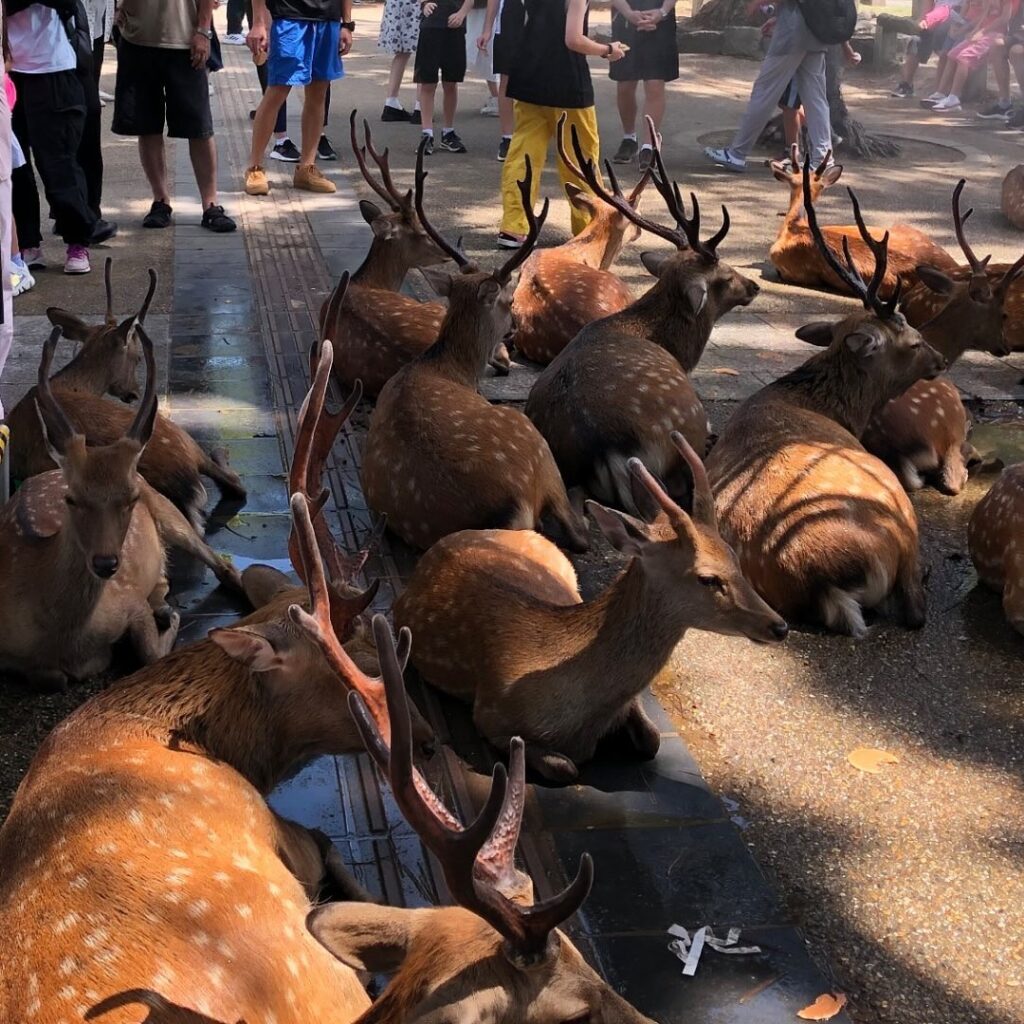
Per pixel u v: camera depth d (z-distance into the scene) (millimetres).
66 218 8320
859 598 4785
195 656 3348
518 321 7457
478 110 15180
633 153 12570
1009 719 4348
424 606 4316
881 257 5574
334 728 3367
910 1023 3119
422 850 3578
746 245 10039
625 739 4141
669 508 3752
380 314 6793
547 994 2188
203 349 7250
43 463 5348
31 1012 2312
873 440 5988
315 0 10312
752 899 3473
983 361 7805
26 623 4211
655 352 6086
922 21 17281
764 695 4445
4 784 3814
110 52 17594
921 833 3777
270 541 5254
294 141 12773
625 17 11992
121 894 2568
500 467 5062
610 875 3535
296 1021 2479
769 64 12070
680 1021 3055
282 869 2924
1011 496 4941
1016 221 10594
